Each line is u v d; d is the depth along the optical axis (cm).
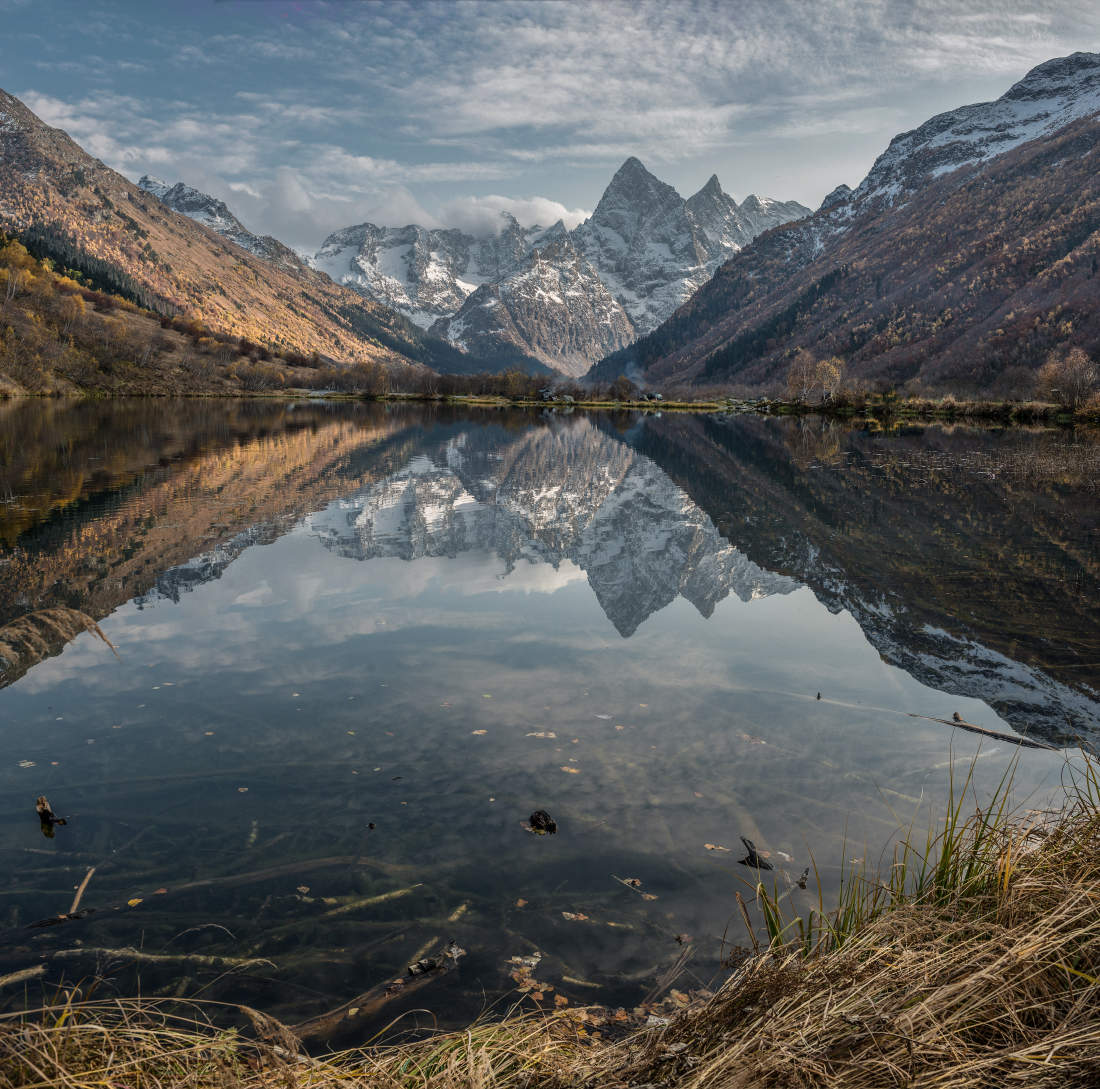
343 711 766
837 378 11650
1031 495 2614
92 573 1325
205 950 423
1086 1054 242
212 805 580
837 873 494
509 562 1520
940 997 274
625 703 802
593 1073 273
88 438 4122
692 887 485
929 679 906
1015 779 637
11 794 593
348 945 430
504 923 450
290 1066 259
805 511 2314
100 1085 231
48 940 427
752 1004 290
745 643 1042
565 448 4575
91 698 790
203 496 2238
